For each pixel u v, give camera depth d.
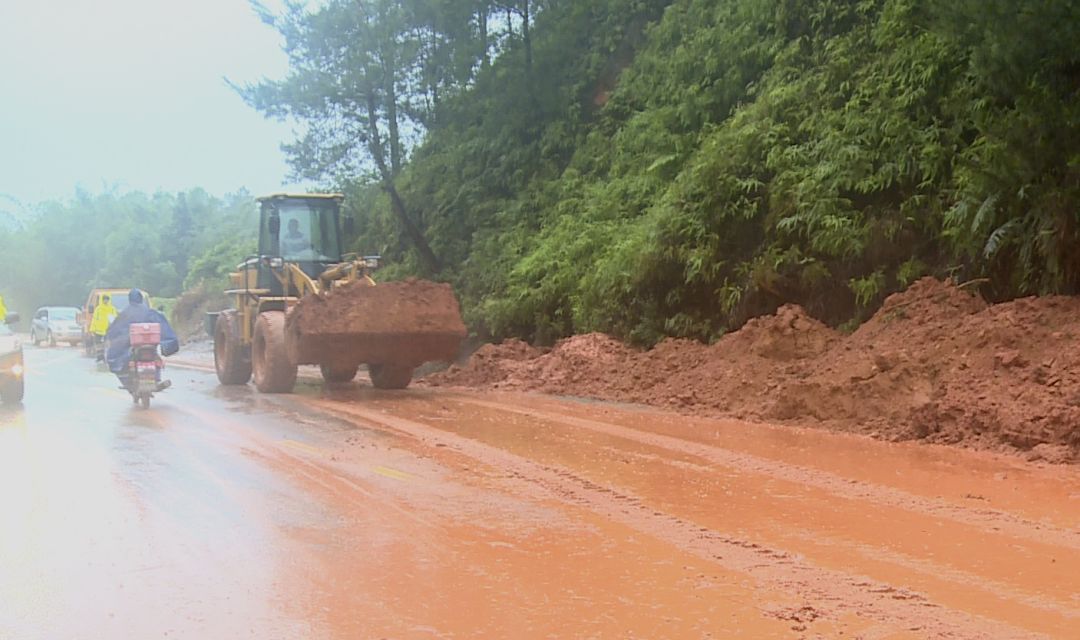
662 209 18.33
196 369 24.48
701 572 5.58
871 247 14.71
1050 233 11.60
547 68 28.19
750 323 14.53
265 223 19.61
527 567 5.71
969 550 5.94
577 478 8.34
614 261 19.02
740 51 21.42
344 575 5.58
